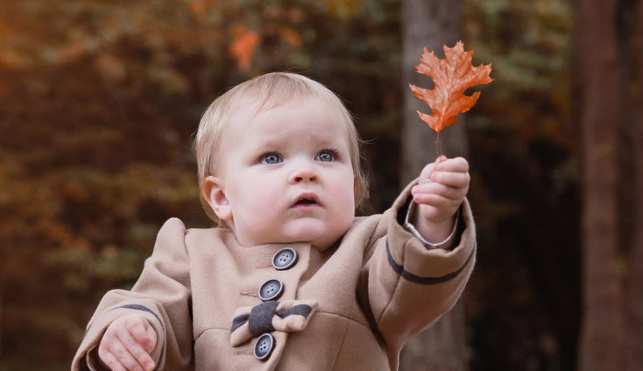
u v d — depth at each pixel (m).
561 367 15.77
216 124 2.29
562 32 13.93
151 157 12.06
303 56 12.23
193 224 11.02
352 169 2.26
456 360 7.72
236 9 11.77
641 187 9.38
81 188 10.86
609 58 9.71
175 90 11.52
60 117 11.45
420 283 1.85
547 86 13.12
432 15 8.08
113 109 11.80
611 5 9.79
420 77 8.04
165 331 1.97
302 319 1.93
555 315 15.77
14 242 10.78
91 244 11.23
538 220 15.26
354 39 13.06
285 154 2.12
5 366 10.24
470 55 1.85
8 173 10.60
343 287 2.01
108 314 1.93
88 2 11.36
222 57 11.90
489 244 15.34
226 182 2.21
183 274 2.21
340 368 1.96
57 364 10.55
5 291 10.77
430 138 7.95
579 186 14.38
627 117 10.87
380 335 2.06
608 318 9.22
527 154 14.81
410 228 1.86
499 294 15.55
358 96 13.27
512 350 15.58
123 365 1.81
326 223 2.10
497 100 13.47
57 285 10.82
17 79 11.02
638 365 9.00
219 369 1.97
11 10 11.01
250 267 2.13
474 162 14.62
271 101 2.16
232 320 2.03
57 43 11.20
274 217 2.09
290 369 1.91
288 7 12.02
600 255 9.39
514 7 13.72
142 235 10.92
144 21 11.34
